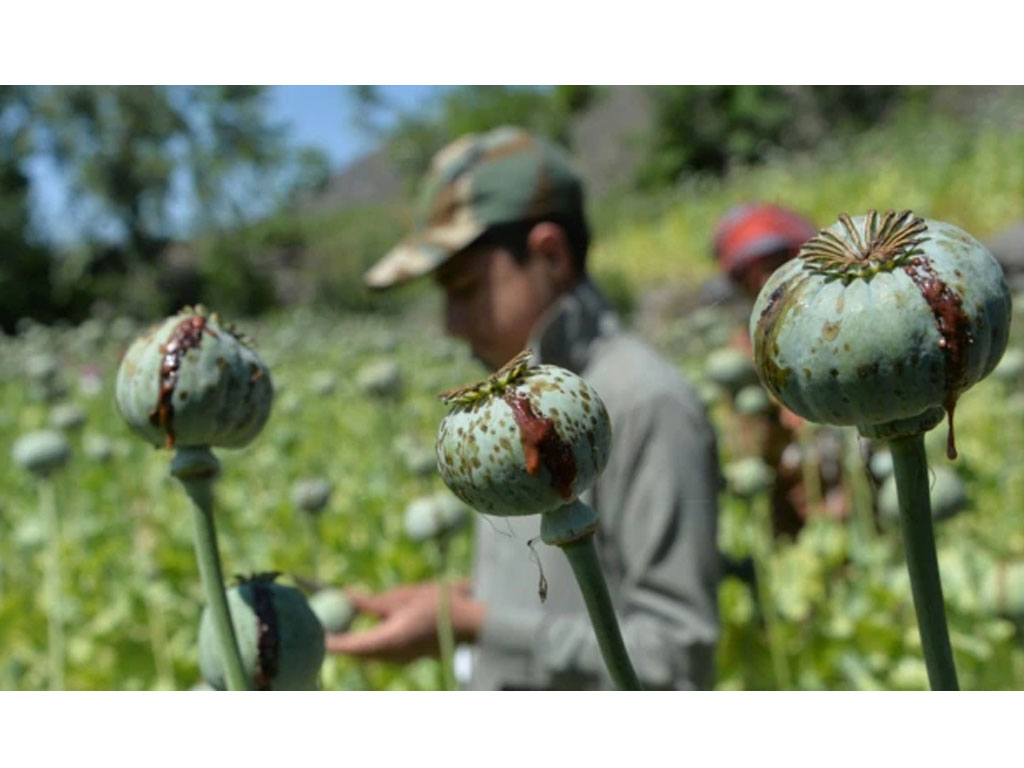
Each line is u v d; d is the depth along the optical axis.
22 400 7.02
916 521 0.67
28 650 3.09
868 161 14.88
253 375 0.93
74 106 19.25
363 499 3.84
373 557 3.39
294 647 0.97
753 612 2.68
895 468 0.68
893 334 0.65
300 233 21.52
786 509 3.30
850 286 0.67
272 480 4.34
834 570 3.12
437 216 2.28
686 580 2.01
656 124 21.30
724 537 3.29
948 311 0.65
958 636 2.42
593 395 0.78
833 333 0.66
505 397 0.77
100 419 5.90
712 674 2.07
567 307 2.20
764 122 20.02
